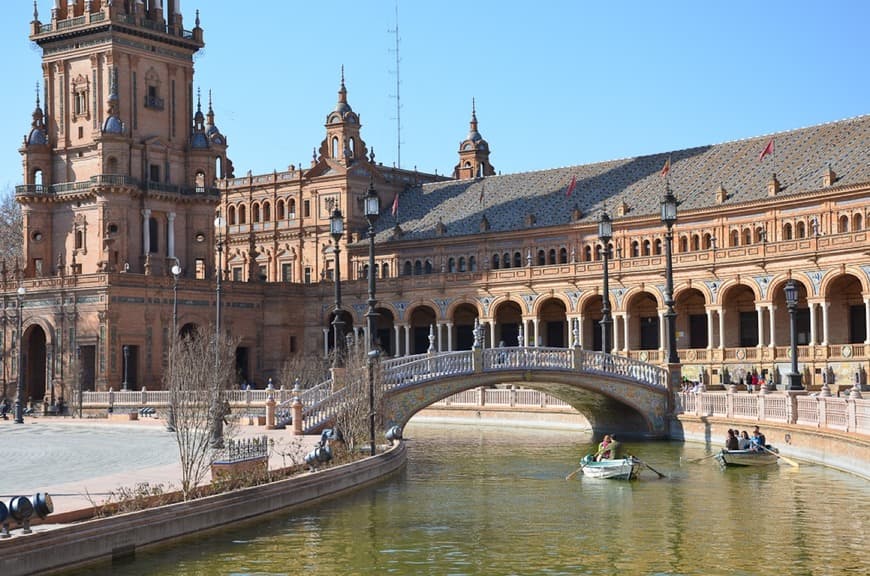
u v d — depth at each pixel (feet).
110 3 391.04
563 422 284.41
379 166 471.62
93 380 370.12
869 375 297.53
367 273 433.07
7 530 99.66
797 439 191.31
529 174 429.38
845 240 303.07
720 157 374.63
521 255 394.11
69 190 396.16
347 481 158.10
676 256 343.67
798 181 335.67
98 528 108.68
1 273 460.96
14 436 233.14
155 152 403.13
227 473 138.82
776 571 112.16
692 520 138.31
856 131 342.03
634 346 363.76
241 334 403.34
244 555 116.26
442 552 120.37
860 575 110.22
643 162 398.42
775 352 319.47
